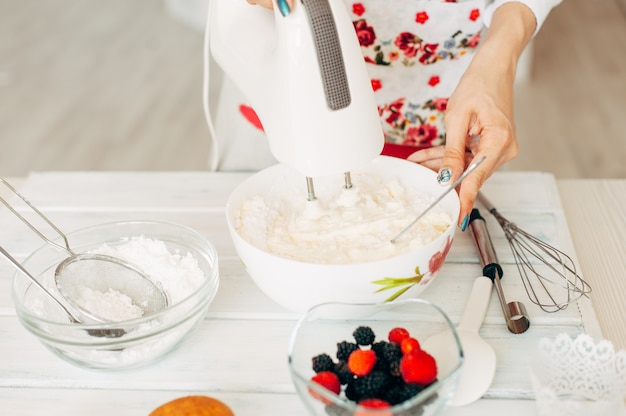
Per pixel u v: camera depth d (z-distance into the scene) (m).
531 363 0.75
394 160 0.98
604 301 0.91
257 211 0.89
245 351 0.82
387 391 0.66
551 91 3.07
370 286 0.78
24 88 3.31
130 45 3.74
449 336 0.72
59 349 0.77
